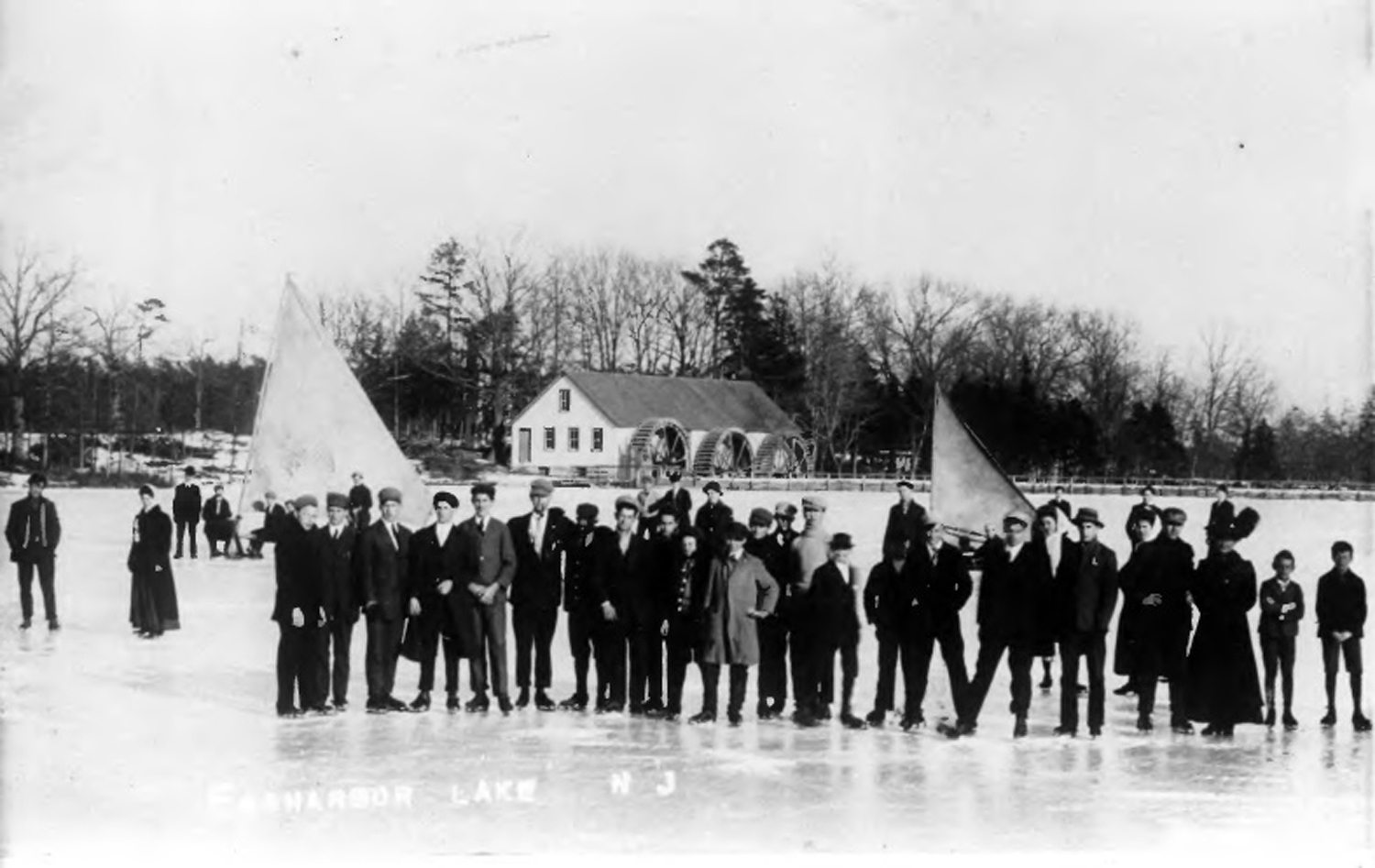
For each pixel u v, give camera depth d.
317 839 10.17
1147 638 13.51
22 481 57.50
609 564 14.04
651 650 14.07
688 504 18.02
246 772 11.69
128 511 44.31
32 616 21.36
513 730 13.41
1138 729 13.55
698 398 76.94
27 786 11.20
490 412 80.56
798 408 79.00
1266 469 55.56
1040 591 13.20
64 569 28.16
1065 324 66.38
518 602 14.36
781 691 14.11
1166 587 13.48
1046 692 16.22
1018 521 13.19
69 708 14.25
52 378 63.19
